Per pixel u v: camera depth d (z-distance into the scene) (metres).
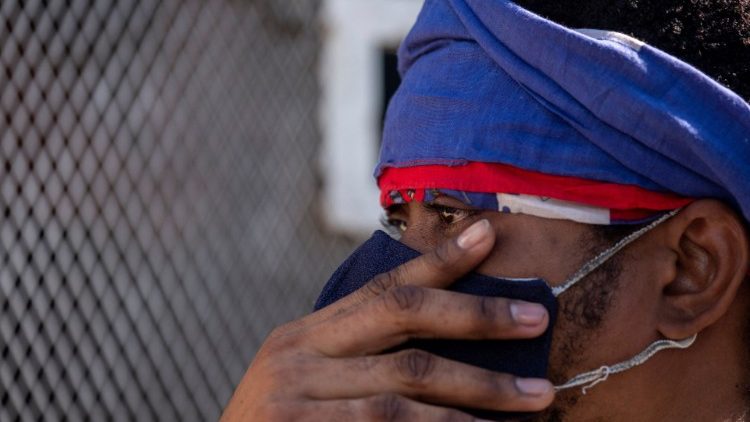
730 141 1.59
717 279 1.63
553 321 1.62
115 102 4.32
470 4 1.76
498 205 1.68
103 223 4.23
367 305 1.60
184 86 4.63
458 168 1.71
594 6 1.71
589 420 1.66
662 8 1.70
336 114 5.27
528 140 1.65
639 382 1.66
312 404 1.57
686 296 1.65
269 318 4.89
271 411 1.58
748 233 1.62
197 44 4.70
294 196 5.09
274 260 4.97
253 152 4.94
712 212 1.62
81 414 4.03
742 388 1.70
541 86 1.65
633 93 1.59
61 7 4.11
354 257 1.89
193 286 4.59
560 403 1.65
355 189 5.29
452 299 1.58
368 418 1.54
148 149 4.44
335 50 5.27
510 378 1.55
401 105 1.84
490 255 1.67
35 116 4.02
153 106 4.47
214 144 4.76
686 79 1.60
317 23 5.24
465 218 1.74
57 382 3.95
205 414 4.54
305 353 1.62
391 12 5.43
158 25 4.53
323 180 5.21
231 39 4.86
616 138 1.61
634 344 1.65
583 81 1.61
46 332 3.95
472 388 1.54
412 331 1.59
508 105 1.69
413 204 1.84
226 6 4.85
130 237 4.33
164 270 4.45
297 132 5.14
